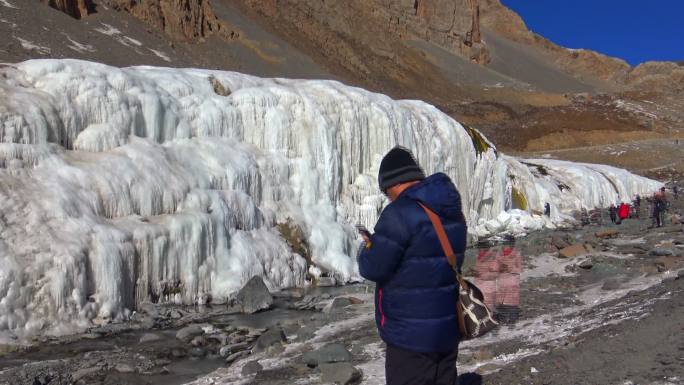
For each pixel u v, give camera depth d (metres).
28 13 45.84
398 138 20.39
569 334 6.77
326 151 17.58
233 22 90.44
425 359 3.29
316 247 16.27
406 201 3.25
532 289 11.50
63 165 11.97
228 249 13.76
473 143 25.86
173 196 13.20
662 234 20.70
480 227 25.11
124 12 63.06
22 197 10.83
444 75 131.12
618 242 19.23
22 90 12.45
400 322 3.27
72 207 11.25
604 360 5.09
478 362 6.16
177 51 61.94
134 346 9.26
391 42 130.62
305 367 6.78
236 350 8.95
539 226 27.64
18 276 9.79
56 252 10.33
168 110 14.96
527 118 101.25
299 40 102.44
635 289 10.27
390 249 3.20
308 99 17.86
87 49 46.16
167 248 12.30
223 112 16.19
